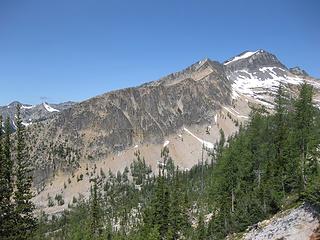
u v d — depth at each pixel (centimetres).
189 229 10506
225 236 8625
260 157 10419
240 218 8238
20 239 4694
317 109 9781
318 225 5175
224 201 9956
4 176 4666
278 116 10462
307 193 5766
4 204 4638
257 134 11219
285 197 7981
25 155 4997
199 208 13275
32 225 4931
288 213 6197
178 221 10062
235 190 9906
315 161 8462
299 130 9394
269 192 8131
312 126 9344
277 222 6056
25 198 4784
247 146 11012
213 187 10888
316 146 8794
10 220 4681
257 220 7744
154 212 10000
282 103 10550
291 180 8506
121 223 17450
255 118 11625
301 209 5734
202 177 19238
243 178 10106
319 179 5778
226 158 10369
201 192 16100
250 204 8250
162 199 9981
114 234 13812
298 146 9344
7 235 4644
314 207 5494
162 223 9788
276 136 10312
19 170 4834
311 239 5091
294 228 5453
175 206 10306
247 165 10162
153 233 9081
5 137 4788
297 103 9494
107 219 18875
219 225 9244
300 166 8494
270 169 9531
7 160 4712
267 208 7756
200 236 9756
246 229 7625
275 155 10069
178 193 12112
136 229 14688
